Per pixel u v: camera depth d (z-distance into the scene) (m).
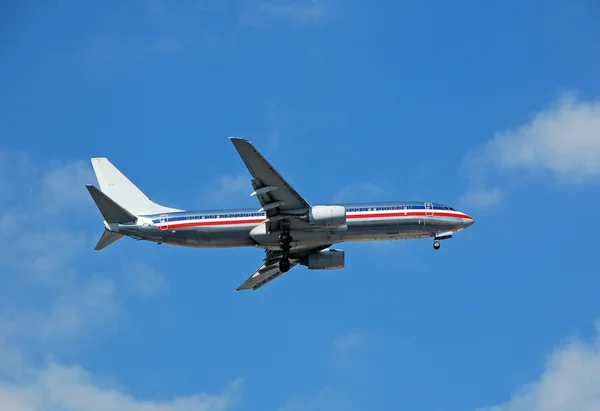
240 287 189.00
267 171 150.62
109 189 174.25
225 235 163.38
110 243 167.88
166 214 164.62
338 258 176.38
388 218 166.88
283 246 164.00
